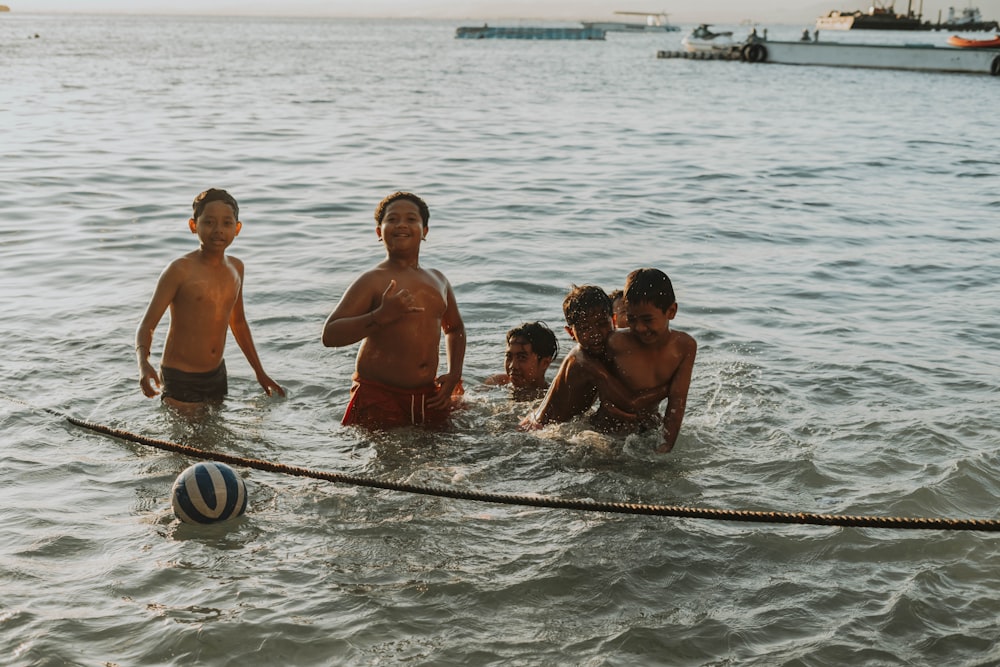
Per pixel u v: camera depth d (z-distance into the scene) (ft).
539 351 20.54
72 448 17.06
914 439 17.84
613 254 34.24
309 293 27.96
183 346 19.34
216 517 14.25
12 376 20.51
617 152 65.36
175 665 10.96
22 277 29.01
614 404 18.33
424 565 13.26
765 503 15.43
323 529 14.26
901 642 11.71
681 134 78.13
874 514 15.03
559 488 15.99
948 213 44.42
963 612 12.34
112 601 12.16
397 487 15.11
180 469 16.28
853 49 202.39
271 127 76.02
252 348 20.47
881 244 37.04
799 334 24.93
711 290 29.45
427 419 19.02
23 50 248.52
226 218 19.38
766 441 17.90
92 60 197.47
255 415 19.19
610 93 126.00
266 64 196.85
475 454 17.39
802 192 49.98
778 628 11.98
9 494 15.16
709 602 12.53
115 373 20.98
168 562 13.17
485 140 70.59
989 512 15.24
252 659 11.10
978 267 33.06
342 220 39.52
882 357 22.93
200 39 401.49
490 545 13.89
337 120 83.20
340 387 20.88
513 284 29.40
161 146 61.87
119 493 15.35
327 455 17.31
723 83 151.43
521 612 12.21
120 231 36.01
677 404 17.83
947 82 158.30
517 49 339.16
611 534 14.24
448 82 145.48
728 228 39.78
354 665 11.05
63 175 48.29
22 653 11.02
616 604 12.43
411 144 67.10
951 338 24.67
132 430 18.07
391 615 12.03
